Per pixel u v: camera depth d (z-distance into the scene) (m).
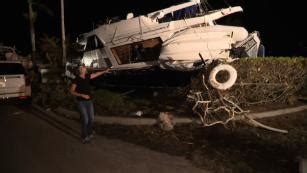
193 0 14.51
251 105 9.80
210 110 8.66
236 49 13.51
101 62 16.22
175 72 13.72
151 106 10.85
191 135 7.95
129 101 11.36
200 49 13.02
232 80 8.25
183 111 9.82
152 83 14.53
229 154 6.55
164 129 8.41
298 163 5.90
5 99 12.28
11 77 12.38
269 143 7.19
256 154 6.52
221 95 8.43
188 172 5.72
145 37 14.38
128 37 14.80
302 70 10.12
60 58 18.36
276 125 8.61
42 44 20.14
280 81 9.76
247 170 5.66
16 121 10.19
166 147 7.17
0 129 9.14
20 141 7.84
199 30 13.30
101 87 16.17
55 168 6.00
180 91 10.62
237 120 8.70
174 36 13.42
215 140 7.50
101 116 9.67
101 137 8.09
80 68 7.39
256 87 9.41
